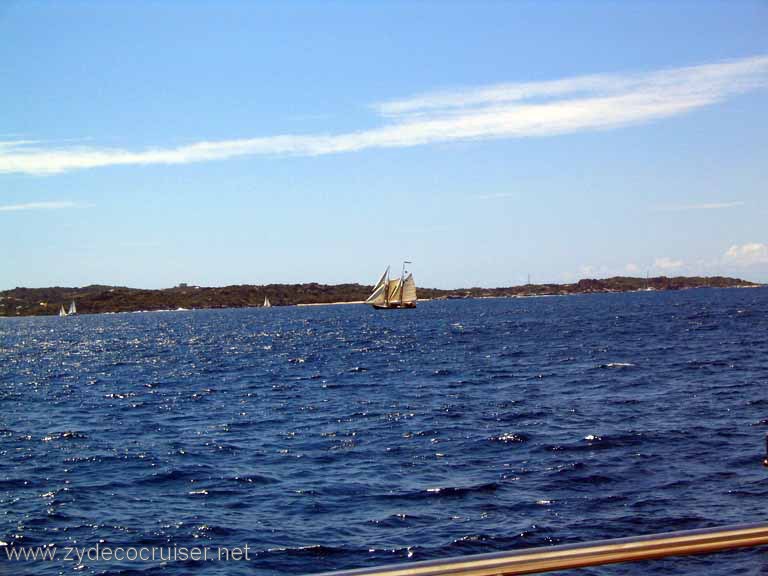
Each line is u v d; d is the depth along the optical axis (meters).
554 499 17.31
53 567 14.20
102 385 51.69
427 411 32.09
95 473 22.05
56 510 17.88
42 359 83.25
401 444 24.78
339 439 26.34
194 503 18.34
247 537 15.54
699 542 5.03
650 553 4.93
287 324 156.38
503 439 24.61
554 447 22.95
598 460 20.94
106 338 129.00
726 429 24.81
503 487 18.56
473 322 129.62
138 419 34.06
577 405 31.73
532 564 4.76
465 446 23.86
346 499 18.12
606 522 15.50
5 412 38.25
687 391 35.09
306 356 71.44
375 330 117.81
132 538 15.71
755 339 67.38
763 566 8.23
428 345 79.06
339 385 45.09
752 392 33.94
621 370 45.66
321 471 21.30
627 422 26.86
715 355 53.47
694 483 18.06
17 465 23.53
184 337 120.81
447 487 18.73
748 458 20.41
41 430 31.31
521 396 35.75
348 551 14.55
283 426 30.12
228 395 42.66
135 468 22.61
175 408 37.75
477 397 36.16
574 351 62.03
